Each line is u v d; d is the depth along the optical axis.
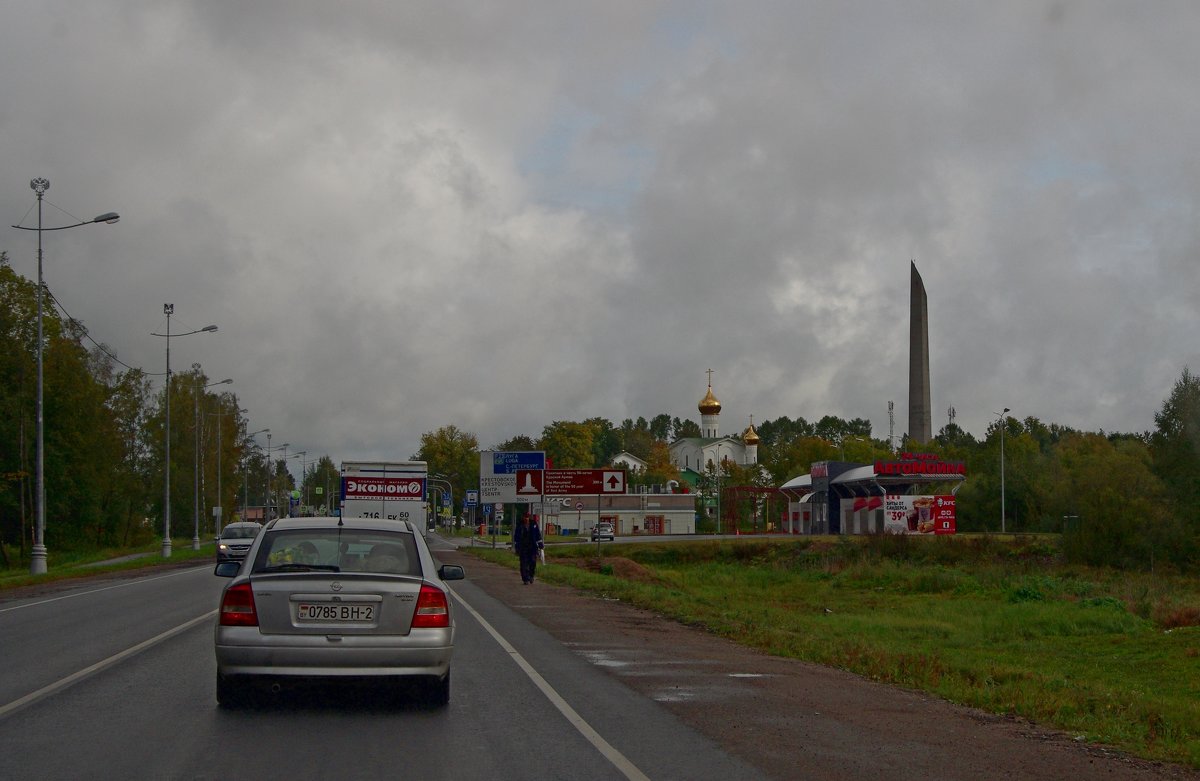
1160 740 10.47
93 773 7.42
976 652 25.08
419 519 39.47
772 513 132.50
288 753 8.12
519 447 143.50
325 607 9.54
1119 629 30.28
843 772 7.88
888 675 14.22
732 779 7.53
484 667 13.23
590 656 14.70
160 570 42.28
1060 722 11.01
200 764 7.73
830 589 47.66
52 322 72.50
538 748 8.44
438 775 7.48
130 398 98.88
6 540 74.69
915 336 112.56
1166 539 56.84
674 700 10.97
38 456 39.41
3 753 8.05
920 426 111.75
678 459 175.38
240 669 9.35
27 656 13.96
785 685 12.52
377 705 10.27
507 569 41.22
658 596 27.19
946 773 8.01
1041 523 91.69
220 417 114.06
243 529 42.84
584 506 111.12
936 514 81.94
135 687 11.26
